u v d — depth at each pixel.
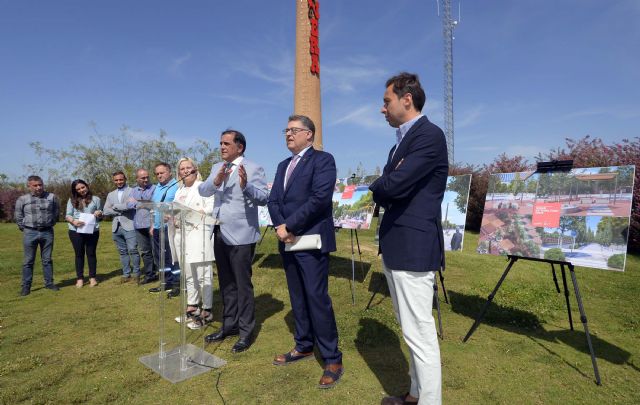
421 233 2.32
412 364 2.60
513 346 3.68
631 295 5.50
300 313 3.34
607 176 3.31
